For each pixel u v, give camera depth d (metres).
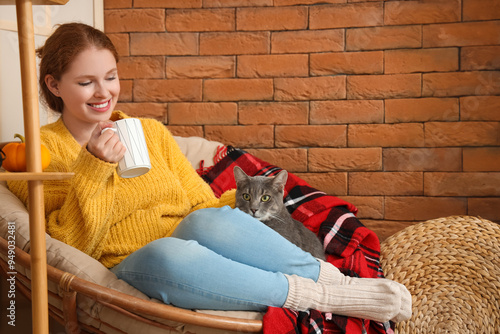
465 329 1.43
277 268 1.08
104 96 1.24
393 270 1.50
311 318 1.01
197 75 2.04
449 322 1.44
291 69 2.00
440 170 1.93
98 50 1.22
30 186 0.86
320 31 1.97
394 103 1.94
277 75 2.00
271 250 1.07
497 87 1.88
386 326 1.20
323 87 1.98
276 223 1.46
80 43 1.20
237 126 2.04
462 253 1.50
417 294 1.46
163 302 1.01
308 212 1.63
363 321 1.13
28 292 1.17
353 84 1.96
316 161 2.00
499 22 1.86
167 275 0.99
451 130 1.91
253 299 1.00
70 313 1.01
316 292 1.05
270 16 1.99
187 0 2.02
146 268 1.01
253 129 2.03
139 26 2.04
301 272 1.10
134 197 1.26
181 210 1.35
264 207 1.46
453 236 1.53
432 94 1.92
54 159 1.23
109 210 1.14
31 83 0.84
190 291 0.98
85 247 1.14
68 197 1.13
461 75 1.90
